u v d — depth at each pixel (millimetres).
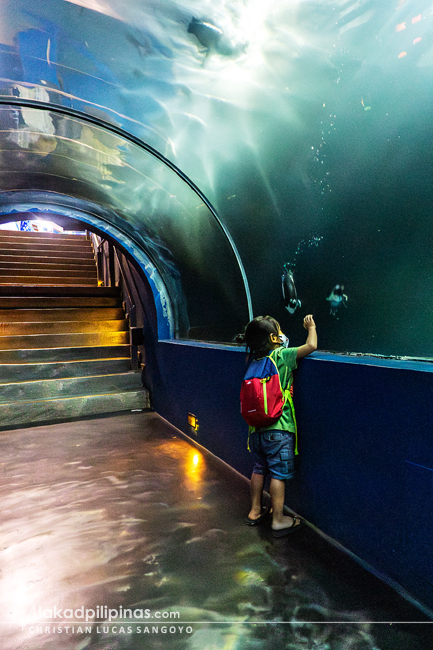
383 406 2191
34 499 3426
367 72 2363
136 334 6824
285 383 2795
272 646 1846
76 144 3877
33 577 2400
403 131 2436
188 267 5148
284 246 3705
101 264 10500
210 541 2725
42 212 5547
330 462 2621
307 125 2807
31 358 6973
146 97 3043
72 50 2572
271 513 3080
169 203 4398
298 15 2221
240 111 2949
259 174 3342
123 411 6473
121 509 3213
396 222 2764
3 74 2811
